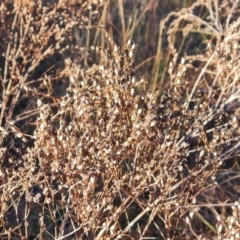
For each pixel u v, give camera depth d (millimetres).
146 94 1900
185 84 1927
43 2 3014
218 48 2162
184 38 3061
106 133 1646
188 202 2078
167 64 2998
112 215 1734
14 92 2506
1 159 1704
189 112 1925
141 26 3236
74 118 1733
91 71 2322
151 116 1682
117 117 1737
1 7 2586
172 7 3441
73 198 1679
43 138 1613
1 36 2680
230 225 1601
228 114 2145
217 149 2035
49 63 2930
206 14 3289
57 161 1604
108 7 3088
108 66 1990
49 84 1841
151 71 3061
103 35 2908
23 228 2318
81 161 1595
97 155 1635
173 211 1917
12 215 2365
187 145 1752
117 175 1677
